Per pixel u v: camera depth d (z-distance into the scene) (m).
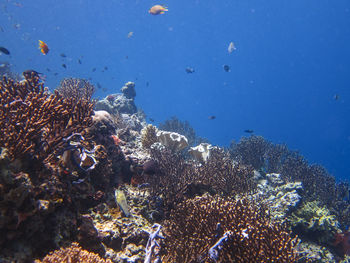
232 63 125.38
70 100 4.30
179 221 4.43
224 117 117.25
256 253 3.36
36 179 2.95
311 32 98.88
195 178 6.54
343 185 11.23
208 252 3.46
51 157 3.41
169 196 5.59
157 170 5.92
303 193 8.34
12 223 2.39
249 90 127.56
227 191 6.75
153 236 3.42
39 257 2.68
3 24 112.00
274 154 12.46
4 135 2.86
